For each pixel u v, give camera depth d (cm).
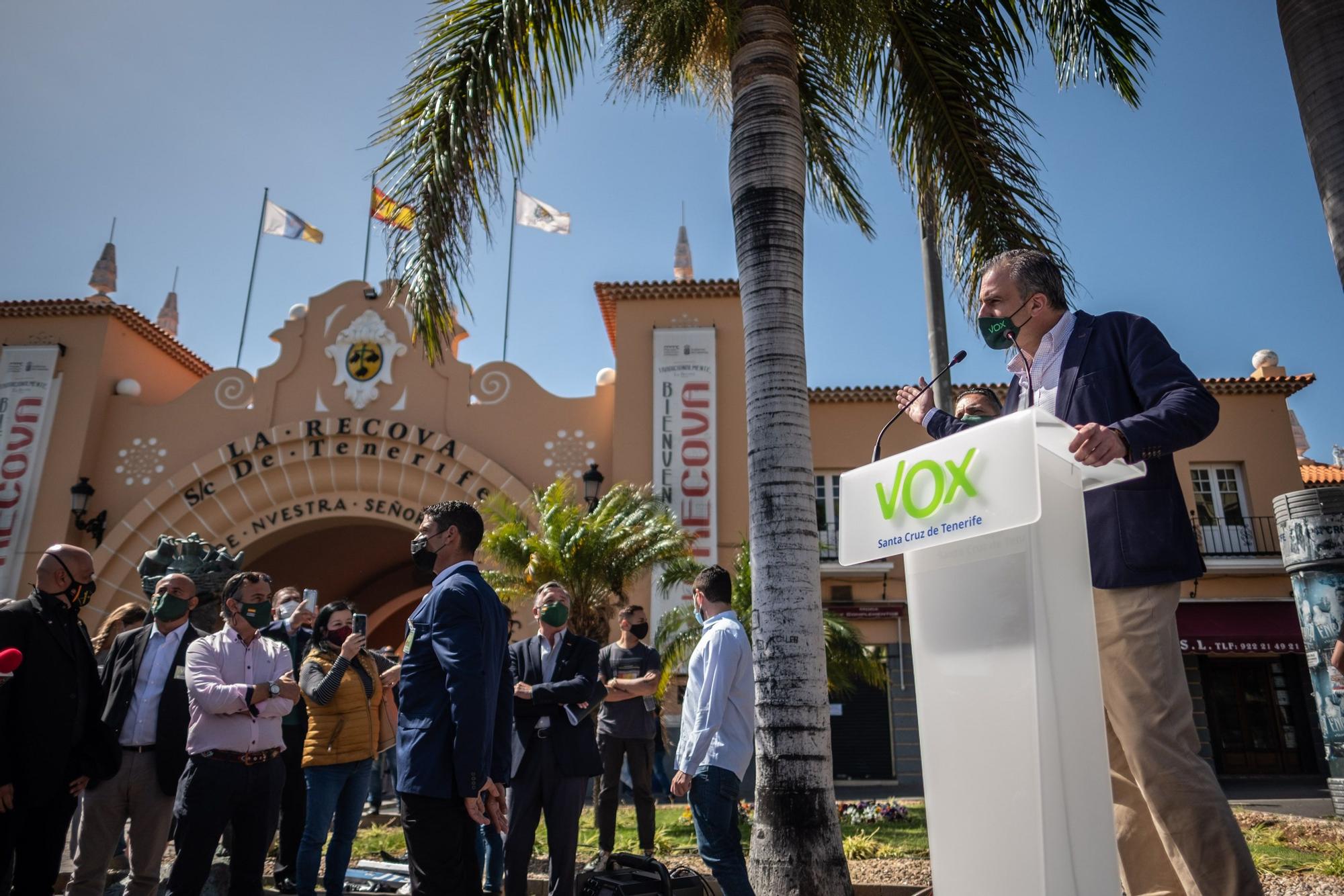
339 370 2039
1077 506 205
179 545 885
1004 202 805
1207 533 2066
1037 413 183
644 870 511
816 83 861
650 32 702
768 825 520
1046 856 183
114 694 541
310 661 608
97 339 2080
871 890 623
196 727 487
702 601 521
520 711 545
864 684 1981
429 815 359
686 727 485
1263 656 2061
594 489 1775
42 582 521
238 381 2067
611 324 2169
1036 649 191
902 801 1203
